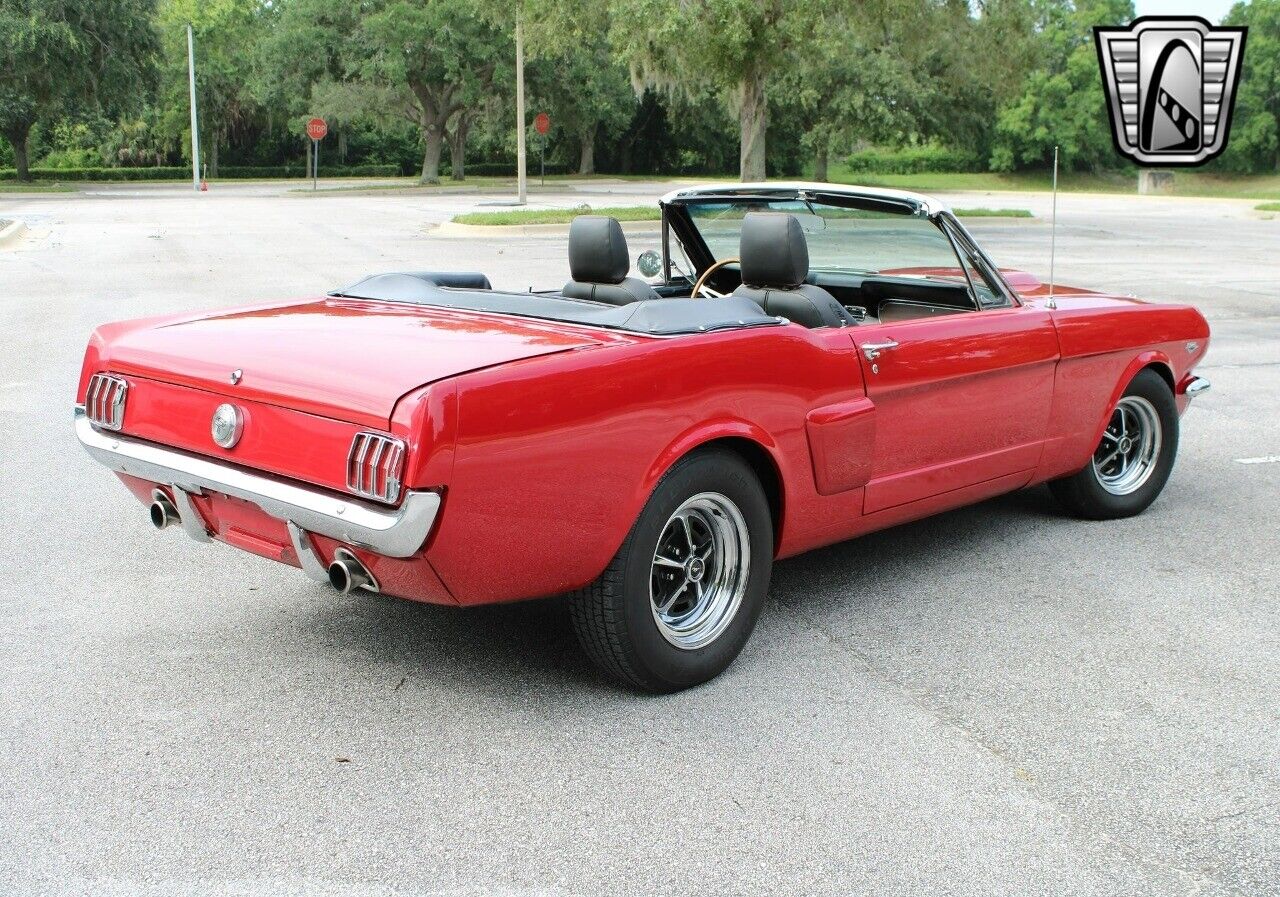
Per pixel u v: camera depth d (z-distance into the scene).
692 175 71.62
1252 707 3.53
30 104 50.97
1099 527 5.36
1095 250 21.42
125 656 3.78
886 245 4.68
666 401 3.26
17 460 6.29
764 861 2.67
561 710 3.43
